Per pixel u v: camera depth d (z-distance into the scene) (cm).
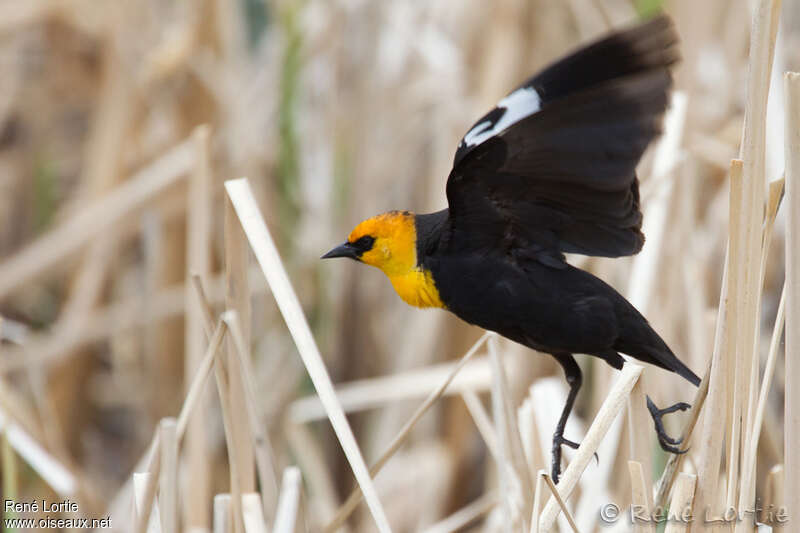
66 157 1439
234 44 1272
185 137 1274
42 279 1174
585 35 1179
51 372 1182
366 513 1131
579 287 656
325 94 1266
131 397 1269
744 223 521
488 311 670
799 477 518
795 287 511
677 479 576
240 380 625
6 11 1321
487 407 1116
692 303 850
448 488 1117
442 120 1185
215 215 1255
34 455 807
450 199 629
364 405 1125
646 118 520
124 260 1339
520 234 650
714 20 1166
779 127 923
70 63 1358
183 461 961
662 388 905
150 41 1305
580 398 1043
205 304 628
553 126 557
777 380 941
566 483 540
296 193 1212
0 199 1358
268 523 621
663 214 835
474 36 1255
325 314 1216
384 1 1261
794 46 1151
